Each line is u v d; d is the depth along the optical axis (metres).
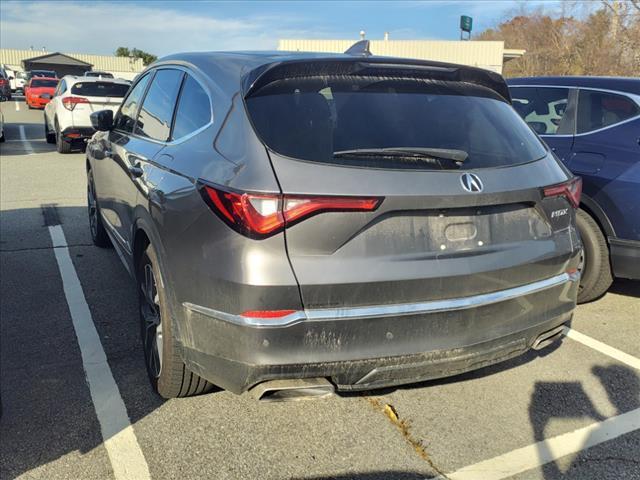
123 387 3.30
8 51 66.81
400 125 2.67
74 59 62.88
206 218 2.45
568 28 31.14
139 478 2.57
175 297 2.67
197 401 3.19
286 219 2.28
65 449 2.75
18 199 8.13
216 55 3.32
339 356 2.36
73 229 6.61
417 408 3.20
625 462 2.78
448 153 2.58
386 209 2.38
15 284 4.86
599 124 4.58
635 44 21.70
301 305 2.31
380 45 33.00
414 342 2.47
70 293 4.68
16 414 3.01
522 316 2.76
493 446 2.88
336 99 2.67
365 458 2.76
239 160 2.44
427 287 2.47
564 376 3.59
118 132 4.44
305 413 3.11
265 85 2.66
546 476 2.67
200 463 2.68
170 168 2.91
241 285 2.29
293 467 2.68
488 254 2.63
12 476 2.56
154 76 4.07
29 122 21.27
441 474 2.66
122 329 4.05
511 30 40.47
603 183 4.34
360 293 2.36
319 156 2.42
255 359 2.32
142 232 3.29
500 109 3.12
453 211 2.54
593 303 4.84
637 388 3.47
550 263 2.86
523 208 2.78
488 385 3.46
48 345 3.79
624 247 4.31
